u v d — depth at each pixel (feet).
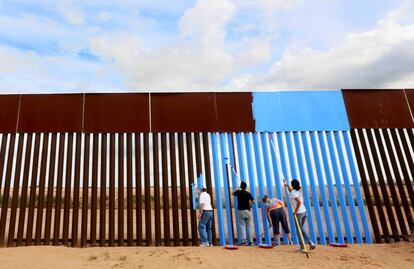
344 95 27.14
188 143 24.85
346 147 26.00
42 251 18.98
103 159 24.07
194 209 23.44
